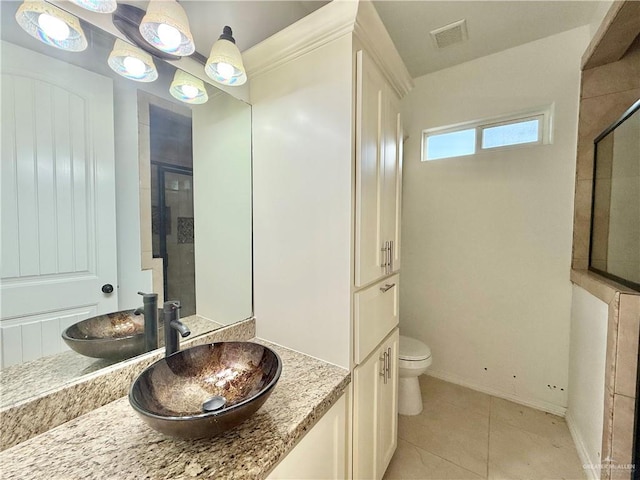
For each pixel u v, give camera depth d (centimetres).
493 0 155
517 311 205
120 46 93
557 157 188
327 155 105
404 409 193
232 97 125
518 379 205
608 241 156
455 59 212
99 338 91
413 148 243
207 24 120
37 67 78
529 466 150
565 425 180
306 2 155
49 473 58
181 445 66
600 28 150
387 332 140
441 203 232
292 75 114
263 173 126
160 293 110
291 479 77
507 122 208
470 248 221
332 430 95
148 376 76
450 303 231
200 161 120
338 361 106
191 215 120
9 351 74
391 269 139
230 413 61
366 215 110
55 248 83
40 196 80
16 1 73
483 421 185
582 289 165
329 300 108
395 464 152
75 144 87
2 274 74
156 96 107
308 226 112
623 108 167
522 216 201
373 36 104
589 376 150
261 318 130
